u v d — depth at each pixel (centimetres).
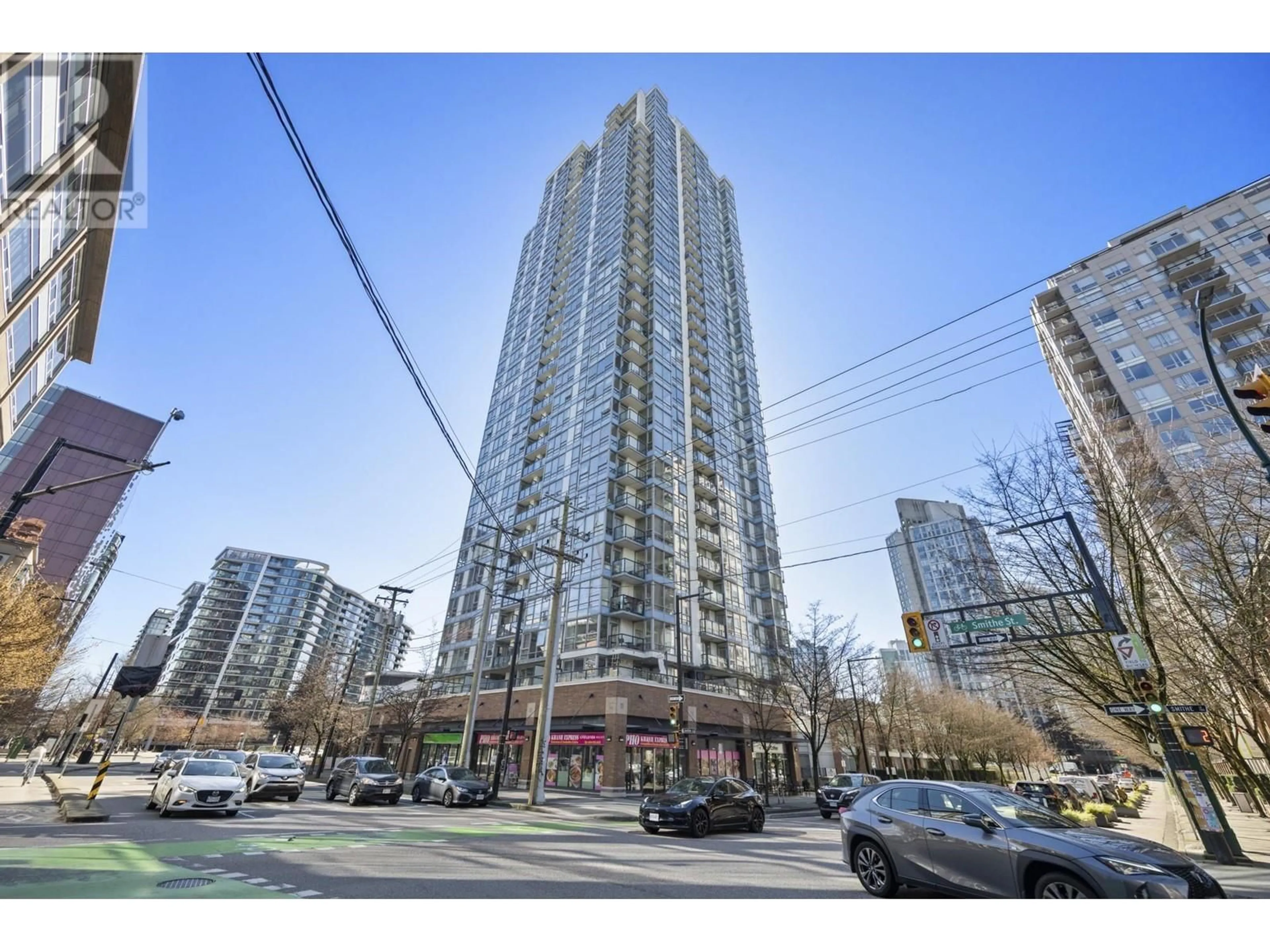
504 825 1423
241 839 959
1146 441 1588
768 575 4816
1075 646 1677
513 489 5066
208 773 1369
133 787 2239
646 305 5209
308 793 2266
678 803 1421
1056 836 526
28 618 1780
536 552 4278
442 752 4175
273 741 7562
